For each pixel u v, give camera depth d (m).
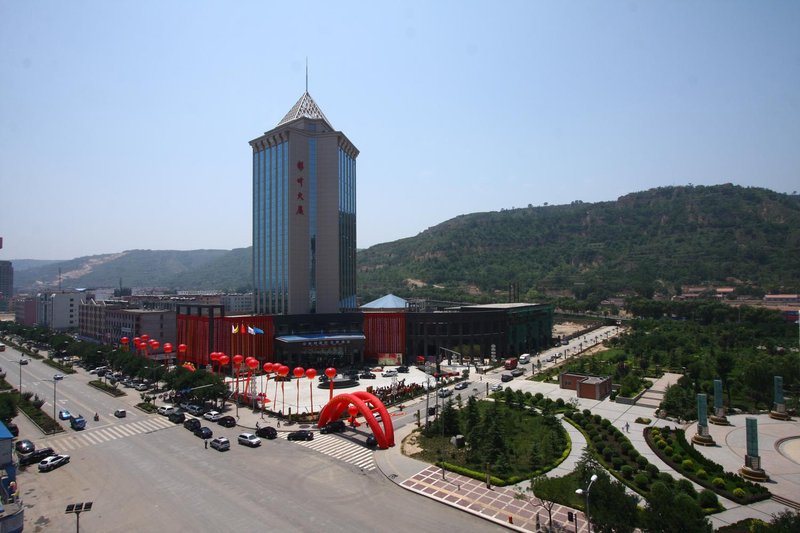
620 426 73.81
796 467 58.09
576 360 132.62
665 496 37.16
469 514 46.09
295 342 121.69
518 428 72.06
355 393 71.44
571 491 50.00
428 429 70.69
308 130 145.62
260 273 148.00
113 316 169.25
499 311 140.25
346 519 44.88
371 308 152.25
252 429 73.88
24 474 56.72
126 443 67.88
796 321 160.62
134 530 43.16
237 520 44.72
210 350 122.00
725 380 93.44
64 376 121.62
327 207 143.38
